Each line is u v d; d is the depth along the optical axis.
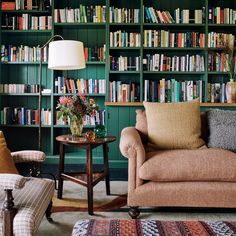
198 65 4.47
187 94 4.47
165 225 1.50
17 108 4.61
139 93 4.47
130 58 4.47
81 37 4.77
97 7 4.44
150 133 2.92
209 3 4.66
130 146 2.46
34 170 2.40
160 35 4.43
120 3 4.70
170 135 2.87
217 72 4.43
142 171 2.43
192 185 2.45
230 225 1.50
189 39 4.44
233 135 2.87
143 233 1.40
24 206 1.69
